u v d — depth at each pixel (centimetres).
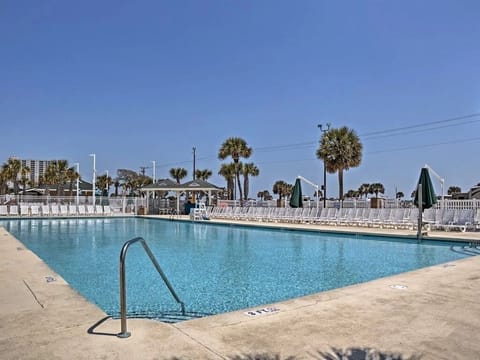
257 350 349
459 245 1337
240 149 4397
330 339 376
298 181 2548
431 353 346
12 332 396
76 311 472
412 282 624
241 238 1697
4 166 5528
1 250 1020
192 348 352
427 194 1719
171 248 1369
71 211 3272
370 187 8612
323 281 832
